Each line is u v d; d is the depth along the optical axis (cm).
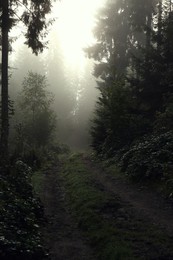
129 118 2477
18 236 912
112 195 1416
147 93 2438
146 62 2483
